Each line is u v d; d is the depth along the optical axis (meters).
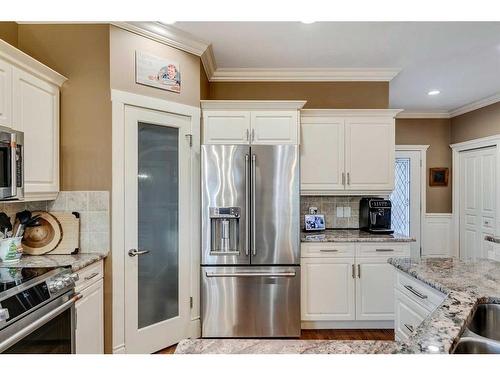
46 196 2.31
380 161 3.46
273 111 3.17
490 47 3.09
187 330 2.89
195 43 2.93
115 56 2.50
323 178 3.44
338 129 3.45
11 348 1.39
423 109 5.40
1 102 1.84
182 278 2.88
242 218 2.86
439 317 1.17
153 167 2.73
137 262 2.60
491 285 1.61
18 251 2.08
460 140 5.33
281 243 2.88
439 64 3.49
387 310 3.11
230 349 0.96
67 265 1.97
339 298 3.11
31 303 1.52
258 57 3.31
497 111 4.55
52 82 2.33
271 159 2.88
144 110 2.65
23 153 1.92
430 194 5.57
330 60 3.39
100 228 2.46
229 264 2.87
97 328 2.30
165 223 2.80
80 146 2.46
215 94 3.73
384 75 3.69
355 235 3.29
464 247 5.23
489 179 4.68
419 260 2.17
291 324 2.90
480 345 1.11
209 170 2.85
